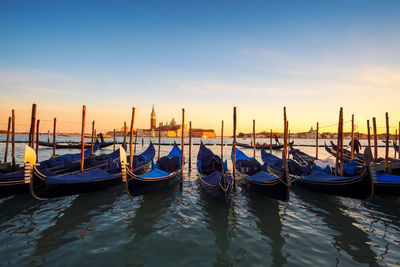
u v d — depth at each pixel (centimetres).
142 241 674
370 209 954
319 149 5341
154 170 1240
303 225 793
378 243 669
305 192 1209
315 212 919
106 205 983
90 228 754
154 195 1149
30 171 859
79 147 4294
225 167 1499
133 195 1005
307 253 613
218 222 816
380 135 14500
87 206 966
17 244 639
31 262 559
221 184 980
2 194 1012
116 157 2070
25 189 1057
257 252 618
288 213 906
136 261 573
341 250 629
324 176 1150
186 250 628
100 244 652
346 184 999
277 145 4491
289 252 618
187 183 1434
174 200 1070
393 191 1058
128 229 752
